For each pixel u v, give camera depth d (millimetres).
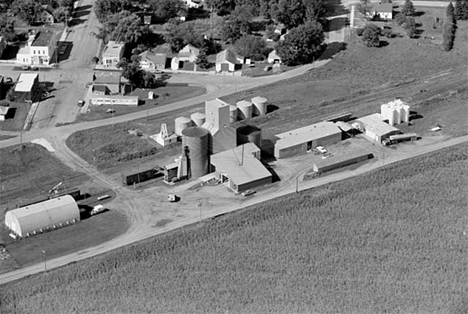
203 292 132000
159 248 143750
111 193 163750
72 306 128375
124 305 128500
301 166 174125
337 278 135875
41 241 147250
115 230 150250
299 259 141000
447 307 128625
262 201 159500
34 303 129500
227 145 173375
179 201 160375
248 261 140375
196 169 168875
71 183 167875
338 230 149500
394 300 130375
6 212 156250
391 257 141750
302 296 131125
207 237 147250
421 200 159500
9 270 138375
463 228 150500
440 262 140250
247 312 126938
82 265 138750
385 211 155750
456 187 164250
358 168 172625
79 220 153625
